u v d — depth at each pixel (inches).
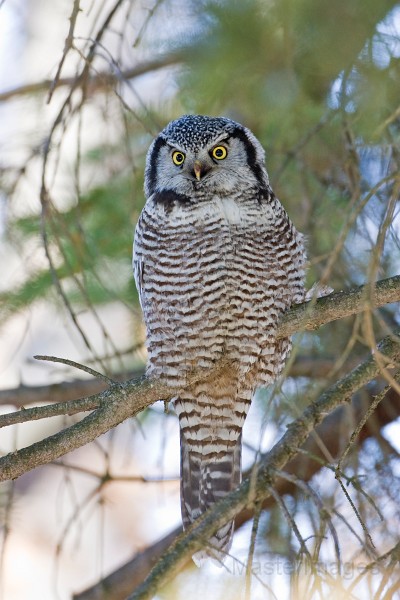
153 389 359.6
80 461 621.3
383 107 370.3
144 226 412.2
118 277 457.1
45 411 339.0
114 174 444.5
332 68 366.0
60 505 395.2
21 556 601.6
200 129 420.8
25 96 471.5
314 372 450.0
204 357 405.4
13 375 578.6
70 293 450.6
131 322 469.4
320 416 319.6
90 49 384.8
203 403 414.3
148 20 359.3
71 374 531.2
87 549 597.3
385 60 361.7
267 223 404.8
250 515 465.1
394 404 464.8
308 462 442.3
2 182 447.2
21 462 336.5
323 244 438.6
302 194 438.3
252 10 372.2
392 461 421.7
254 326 403.2
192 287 402.3
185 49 392.2
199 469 422.3
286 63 369.4
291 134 436.5
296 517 403.9
